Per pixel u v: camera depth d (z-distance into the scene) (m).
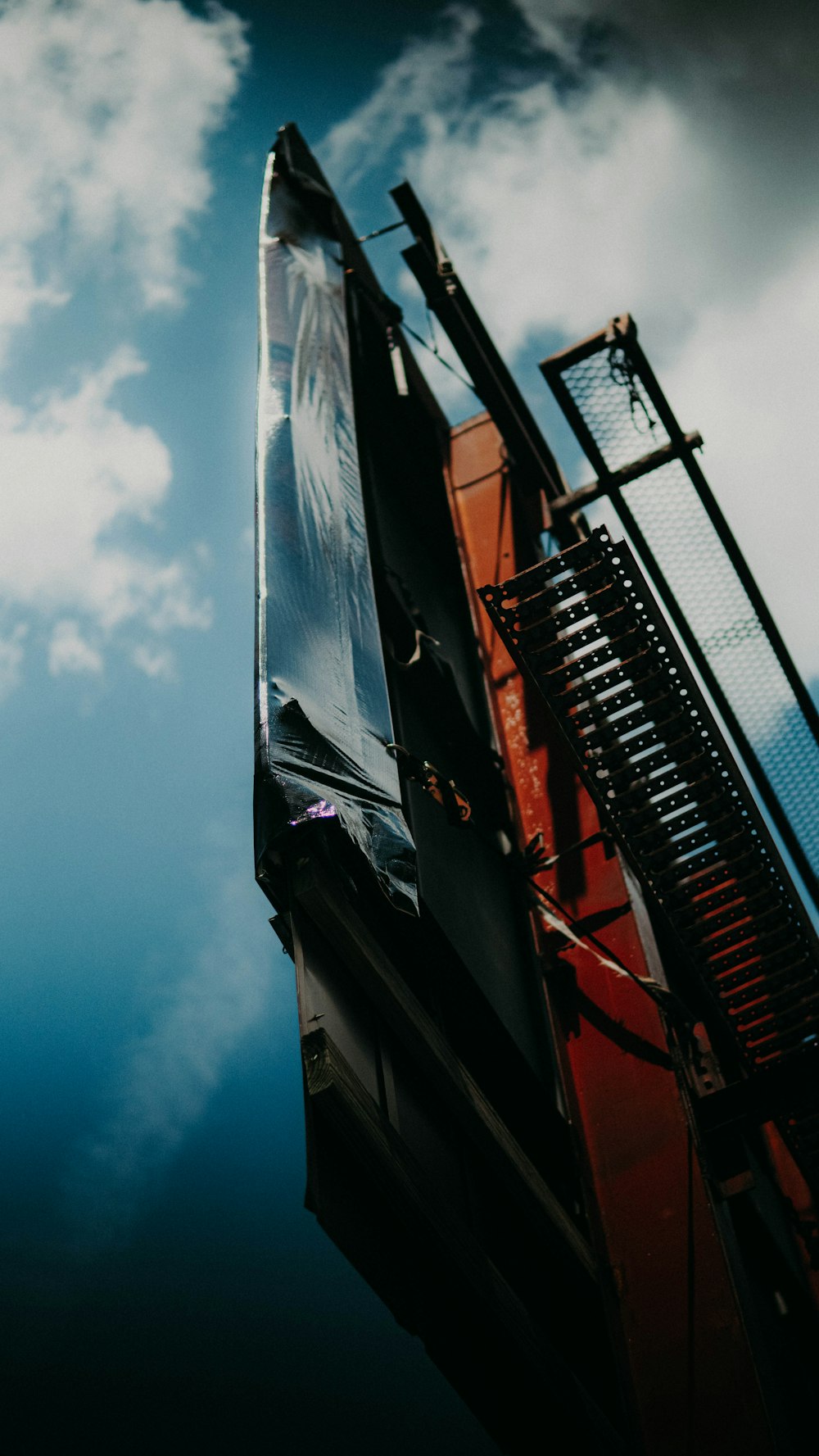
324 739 7.10
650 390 11.79
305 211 14.09
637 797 8.86
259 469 9.12
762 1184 11.57
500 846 10.84
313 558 8.71
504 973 9.20
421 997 7.91
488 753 11.23
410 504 14.08
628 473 12.03
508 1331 6.60
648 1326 7.68
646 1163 8.49
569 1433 6.89
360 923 6.82
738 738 12.20
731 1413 7.10
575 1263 7.74
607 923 10.00
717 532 12.05
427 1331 6.45
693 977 9.47
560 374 11.83
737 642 12.09
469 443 15.31
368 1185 6.29
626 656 8.52
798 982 9.38
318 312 12.28
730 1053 10.27
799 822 12.13
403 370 13.29
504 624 8.57
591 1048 9.29
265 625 7.53
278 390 10.30
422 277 13.93
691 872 9.04
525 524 13.85
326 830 6.56
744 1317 7.53
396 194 14.31
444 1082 7.10
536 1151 8.80
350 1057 6.28
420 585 12.61
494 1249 7.18
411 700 10.58
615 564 8.23
